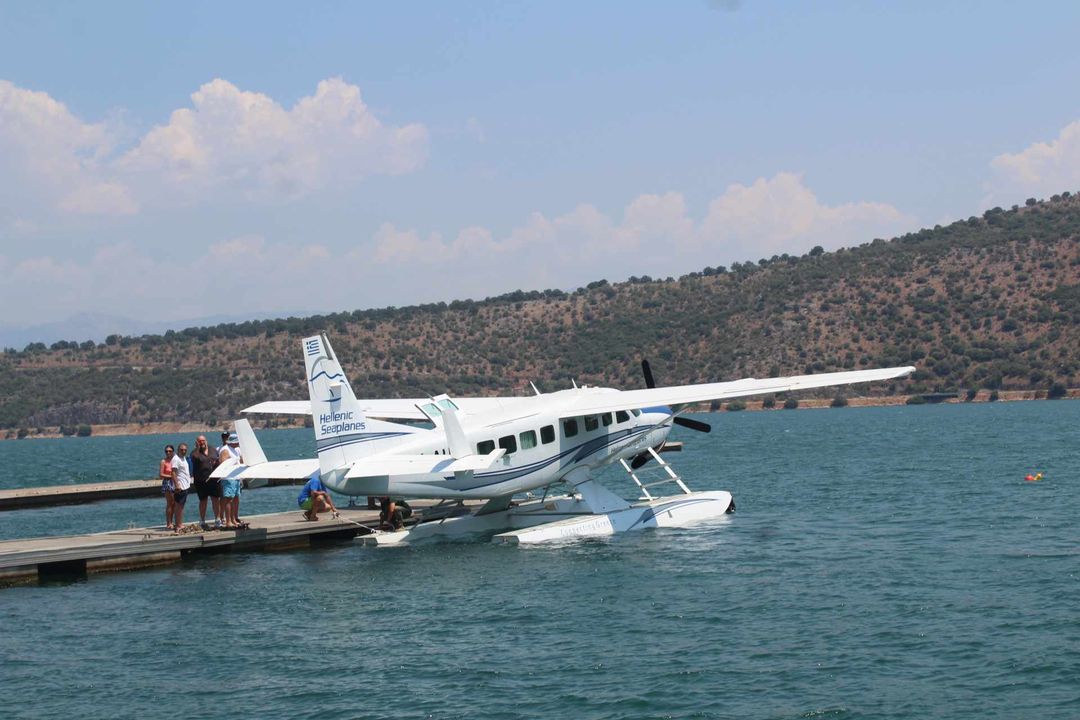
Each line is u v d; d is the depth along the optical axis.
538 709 15.59
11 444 192.75
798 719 14.91
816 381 29.38
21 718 15.87
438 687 16.66
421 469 27.11
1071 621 19.05
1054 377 175.75
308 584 24.41
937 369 187.88
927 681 16.22
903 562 25.03
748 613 20.41
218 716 15.70
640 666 17.34
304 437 169.88
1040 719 14.60
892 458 59.88
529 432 29.89
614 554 27.11
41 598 23.72
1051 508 33.91
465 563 26.38
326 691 16.62
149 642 19.69
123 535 28.59
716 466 58.28
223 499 29.77
